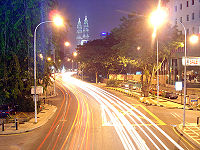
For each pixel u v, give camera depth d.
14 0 20.53
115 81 63.34
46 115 22.92
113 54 62.09
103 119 20.81
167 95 37.31
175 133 16.08
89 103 32.22
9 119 20.67
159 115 23.08
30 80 23.92
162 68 57.22
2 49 20.55
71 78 93.38
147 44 33.66
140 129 17.09
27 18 21.44
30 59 23.39
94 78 83.38
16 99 25.28
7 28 20.70
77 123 19.22
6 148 12.85
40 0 23.02
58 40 26.50
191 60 22.27
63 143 13.61
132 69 74.19
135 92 47.25
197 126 18.03
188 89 43.97
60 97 39.88
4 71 20.95
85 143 13.57
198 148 12.77
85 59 68.38
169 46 33.81
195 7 59.19
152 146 13.04
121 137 14.87
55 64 29.20
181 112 25.12
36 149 12.58
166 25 33.88
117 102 33.31
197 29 58.72
